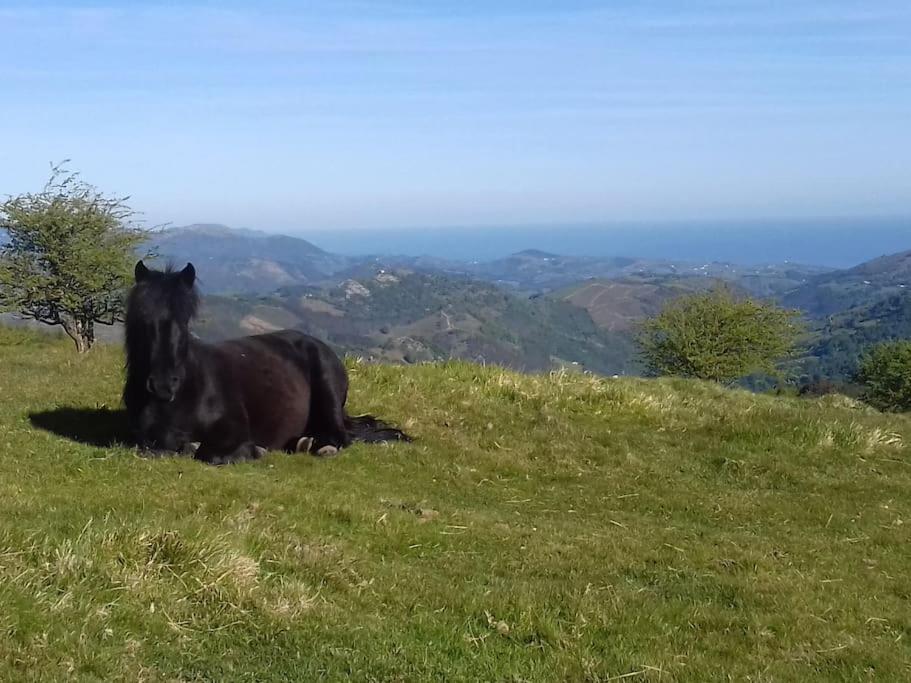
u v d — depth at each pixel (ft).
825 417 26.08
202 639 14.99
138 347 19.90
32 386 25.76
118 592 15.26
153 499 17.97
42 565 15.28
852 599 17.60
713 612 16.78
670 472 22.88
